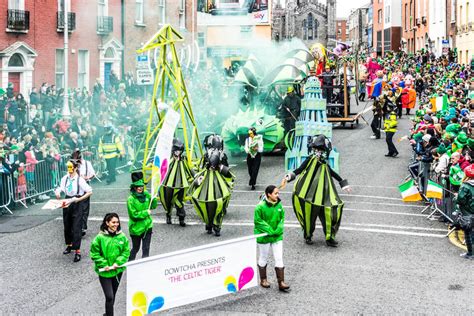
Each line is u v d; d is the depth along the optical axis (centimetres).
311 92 1758
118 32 3222
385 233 1277
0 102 2011
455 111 2055
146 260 848
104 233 840
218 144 1295
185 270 883
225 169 1273
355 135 2758
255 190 1703
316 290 957
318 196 1166
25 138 1644
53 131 1925
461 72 3381
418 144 1586
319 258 1112
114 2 3173
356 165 2058
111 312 842
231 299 930
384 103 2661
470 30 4434
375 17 8781
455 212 1235
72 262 1116
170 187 1329
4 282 1012
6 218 1458
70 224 1148
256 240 955
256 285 959
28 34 2602
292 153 1764
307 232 1193
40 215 1483
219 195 1245
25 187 1580
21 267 1088
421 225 1340
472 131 1325
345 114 2972
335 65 3275
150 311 855
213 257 909
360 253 1141
